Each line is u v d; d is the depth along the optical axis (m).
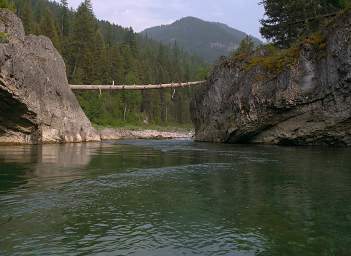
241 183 14.66
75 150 31.39
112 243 8.02
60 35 99.50
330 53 30.27
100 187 13.89
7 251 7.50
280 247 7.80
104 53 98.88
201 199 11.91
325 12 44.69
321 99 31.59
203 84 48.56
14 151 28.81
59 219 9.68
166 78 138.62
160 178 15.94
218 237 8.39
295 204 11.20
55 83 43.22
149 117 117.06
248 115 37.44
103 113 88.94
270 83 35.19
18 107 35.09
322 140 33.00
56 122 41.81
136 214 10.20
